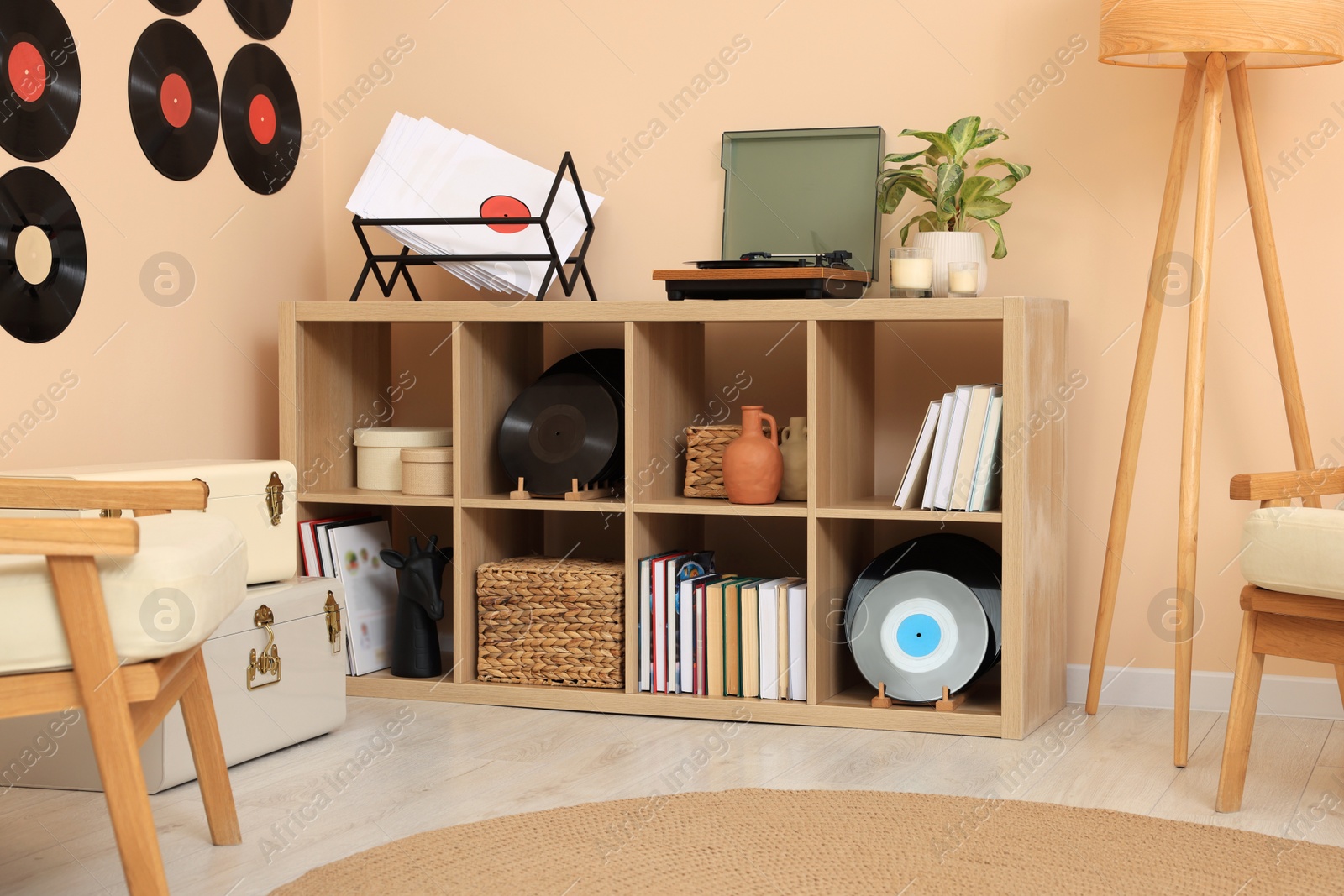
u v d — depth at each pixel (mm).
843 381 2654
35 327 2377
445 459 2809
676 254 3039
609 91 3082
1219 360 2674
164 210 2721
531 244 2990
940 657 2508
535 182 3020
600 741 2416
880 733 2471
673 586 2635
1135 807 2006
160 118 2701
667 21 3033
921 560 2590
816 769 2211
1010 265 2811
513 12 3152
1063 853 1774
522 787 2123
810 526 2520
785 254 2932
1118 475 2602
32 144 2363
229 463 2453
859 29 2893
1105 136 2736
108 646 1450
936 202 2639
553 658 2715
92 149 2518
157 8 2693
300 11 3213
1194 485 2283
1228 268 2658
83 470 2234
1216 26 2260
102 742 1452
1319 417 2609
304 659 2406
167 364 2734
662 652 2645
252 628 2283
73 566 1439
